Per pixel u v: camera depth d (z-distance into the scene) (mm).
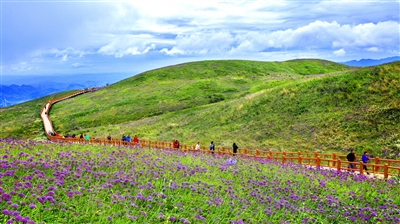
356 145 37438
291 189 17297
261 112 54531
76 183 12039
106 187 12211
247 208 13141
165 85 111625
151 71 136000
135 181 13203
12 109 115062
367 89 48281
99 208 10539
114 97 106062
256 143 44125
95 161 15930
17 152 16703
